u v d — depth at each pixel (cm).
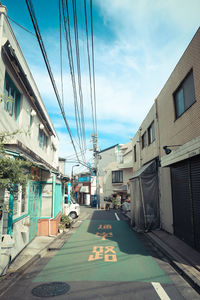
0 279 495
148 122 1482
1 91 600
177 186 910
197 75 732
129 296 423
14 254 643
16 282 496
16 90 777
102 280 507
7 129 645
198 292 443
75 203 1920
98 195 3525
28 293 439
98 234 1105
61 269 585
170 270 573
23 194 761
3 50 605
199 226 689
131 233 1138
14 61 658
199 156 691
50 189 1069
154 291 447
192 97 793
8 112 704
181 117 883
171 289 457
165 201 1080
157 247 822
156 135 1269
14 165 436
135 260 664
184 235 827
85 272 561
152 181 1194
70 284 484
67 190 1889
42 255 725
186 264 589
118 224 1483
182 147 723
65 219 1274
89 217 1930
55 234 997
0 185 424
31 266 611
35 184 954
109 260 665
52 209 1053
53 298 416
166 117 1087
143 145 1709
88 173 4744
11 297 421
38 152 1073
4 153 445
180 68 882
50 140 1445
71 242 920
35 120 1010
